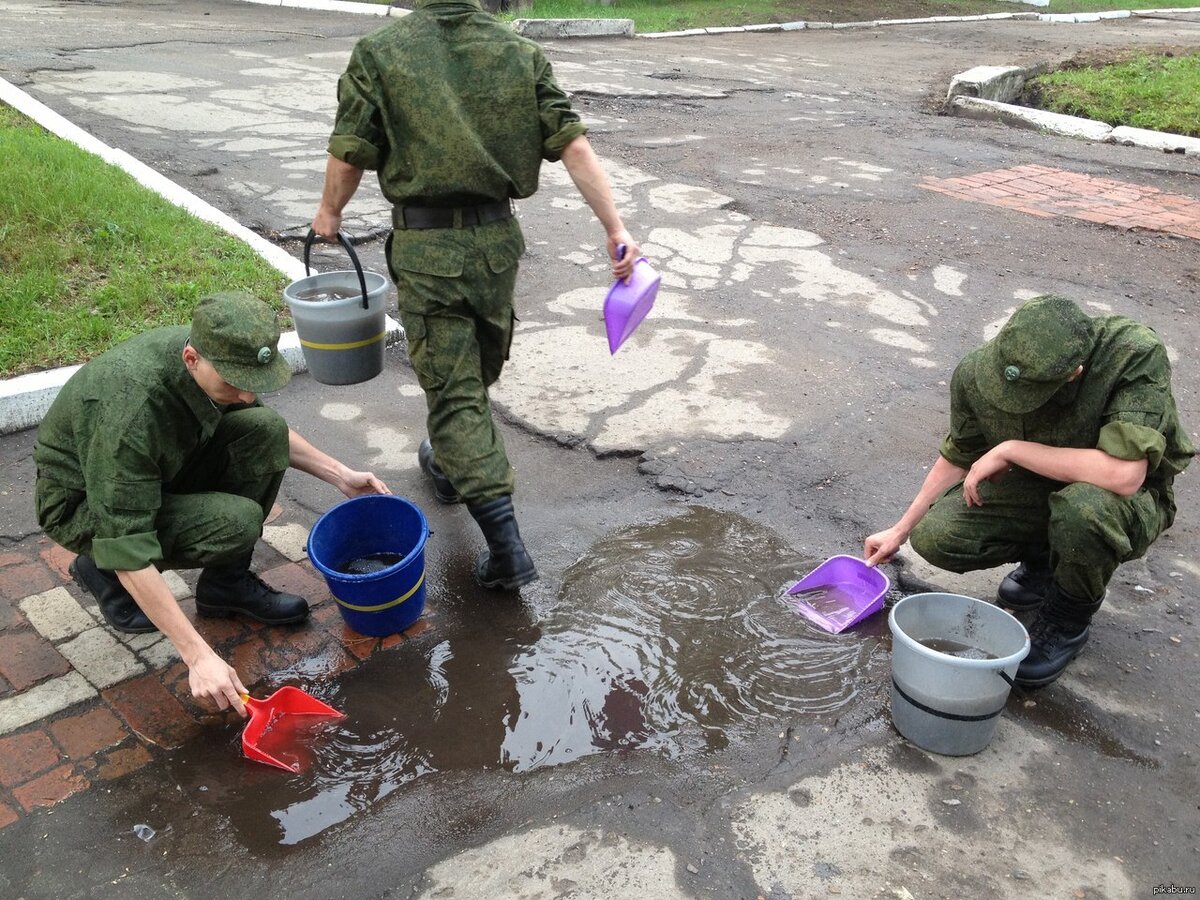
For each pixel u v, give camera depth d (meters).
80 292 4.63
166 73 9.66
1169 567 3.36
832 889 2.18
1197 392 4.54
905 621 2.70
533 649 2.94
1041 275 5.90
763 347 4.93
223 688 2.41
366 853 2.25
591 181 2.96
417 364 3.07
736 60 13.08
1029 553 3.01
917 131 9.45
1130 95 10.20
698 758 2.54
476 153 2.82
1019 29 18.20
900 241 6.40
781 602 3.18
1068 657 2.79
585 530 3.53
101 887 2.16
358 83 2.79
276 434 2.87
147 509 2.40
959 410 2.85
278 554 3.33
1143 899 2.18
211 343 2.35
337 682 2.79
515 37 2.87
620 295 3.08
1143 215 7.02
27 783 2.40
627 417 4.25
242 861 2.23
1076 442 2.62
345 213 6.28
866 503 3.71
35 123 7.02
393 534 3.13
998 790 2.46
